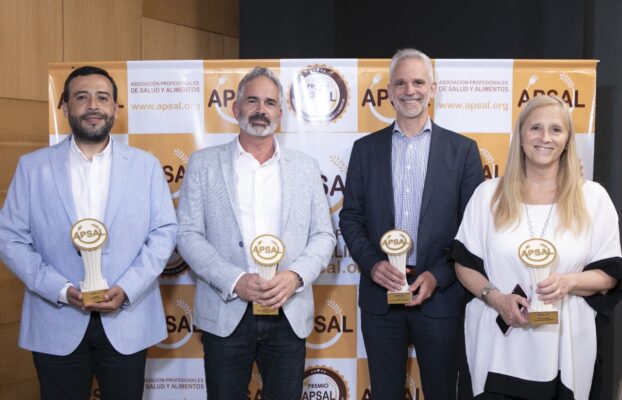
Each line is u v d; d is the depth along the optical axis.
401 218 2.55
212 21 4.75
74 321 2.22
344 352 2.89
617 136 3.30
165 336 2.42
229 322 2.31
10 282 3.49
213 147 2.51
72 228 2.14
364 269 2.50
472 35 3.87
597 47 3.35
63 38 3.70
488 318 2.19
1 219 2.27
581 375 2.13
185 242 2.36
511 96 2.82
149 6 4.26
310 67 2.83
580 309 2.14
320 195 2.47
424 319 2.50
